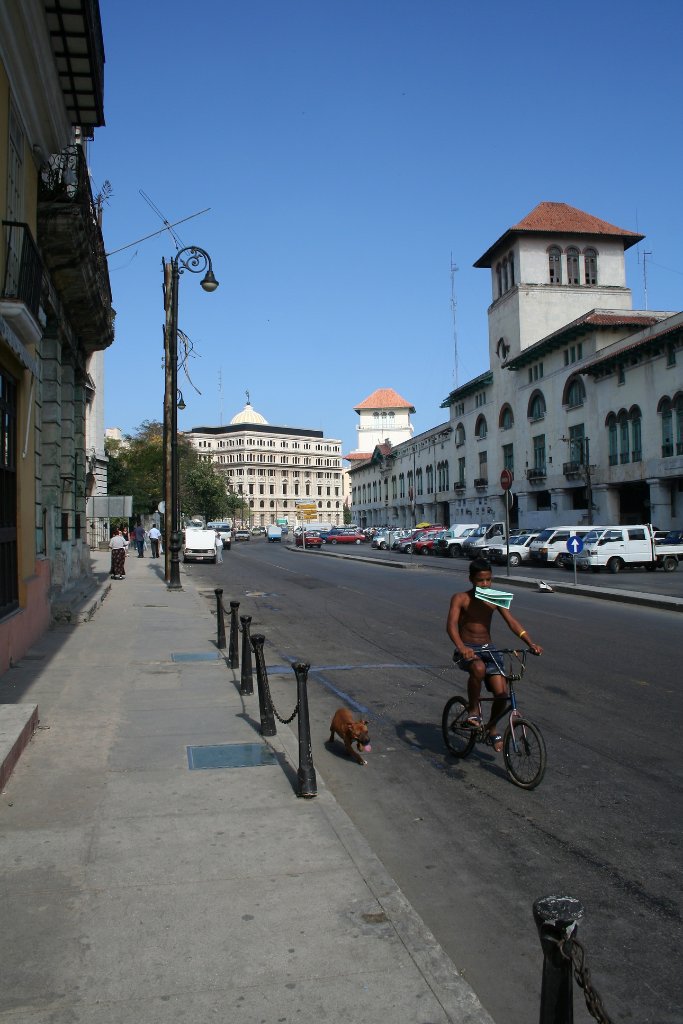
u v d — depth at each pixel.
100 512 34.53
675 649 12.57
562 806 5.83
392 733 7.84
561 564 34.12
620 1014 3.38
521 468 58.78
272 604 19.81
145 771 6.30
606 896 4.43
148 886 4.27
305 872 4.45
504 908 4.32
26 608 11.67
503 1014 3.38
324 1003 3.24
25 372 11.27
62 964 3.50
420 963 3.53
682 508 41.00
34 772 6.25
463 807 5.84
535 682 10.07
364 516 114.88
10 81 10.37
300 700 5.83
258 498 167.50
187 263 23.44
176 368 23.89
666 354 40.47
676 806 5.81
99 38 12.27
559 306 57.94
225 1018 3.14
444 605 19.30
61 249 13.92
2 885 4.27
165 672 10.58
